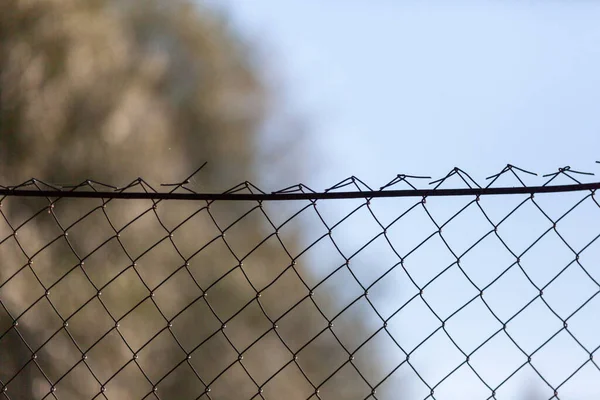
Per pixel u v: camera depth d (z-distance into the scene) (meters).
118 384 10.40
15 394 8.19
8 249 10.22
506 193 3.10
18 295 10.02
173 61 21.44
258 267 13.69
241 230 14.13
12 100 13.59
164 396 10.82
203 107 22.98
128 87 16.53
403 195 3.16
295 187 3.25
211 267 13.40
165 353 11.45
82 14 15.30
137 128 16.48
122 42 16.98
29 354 8.42
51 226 11.05
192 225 13.67
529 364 3.14
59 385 9.74
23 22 14.03
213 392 11.31
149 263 12.42
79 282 11.00
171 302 12.29
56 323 10.38
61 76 14.49
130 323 11.30
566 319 3.11
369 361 5.86
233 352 11.98
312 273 9.38
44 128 14.04
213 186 22.94
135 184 3.34
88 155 14.76
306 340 10.26
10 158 13.43
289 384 10.43
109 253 11.73
